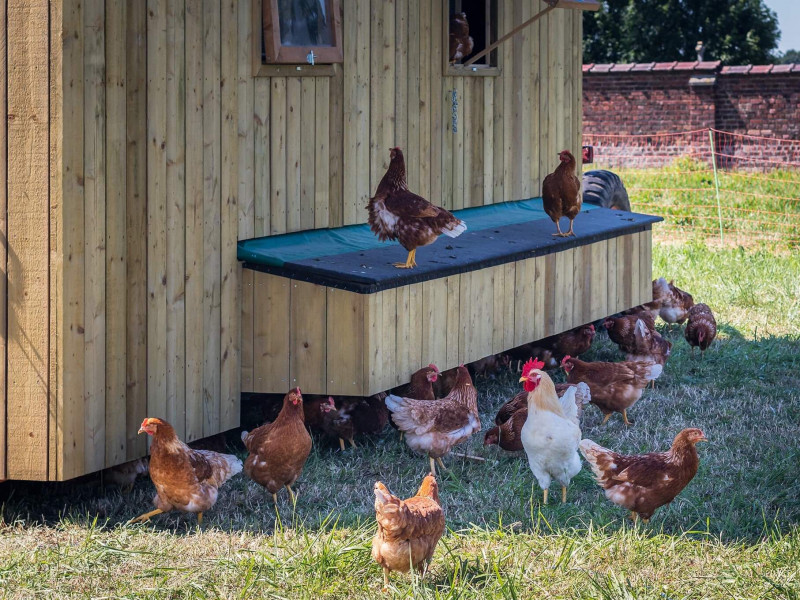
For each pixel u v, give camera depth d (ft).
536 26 34.30
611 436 25.71
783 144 84.99
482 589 16.43
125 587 16.63
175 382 21.56
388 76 27.99
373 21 27.20
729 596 16.34
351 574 17.01
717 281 45.16
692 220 62.44
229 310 23.04
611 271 32.78
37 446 18.88
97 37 18.89
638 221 33.71
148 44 20.18
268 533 19.30
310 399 24.54
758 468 22.95
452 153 30.86
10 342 18.76
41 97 18.16
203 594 16.07
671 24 114.83
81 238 18.84
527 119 34.30
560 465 20.75
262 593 16.39
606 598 15.76
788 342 35.37
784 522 19.88
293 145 24.89
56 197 18.28
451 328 25.62
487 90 32.14
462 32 30.71
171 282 21.25
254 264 23.17
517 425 23.67
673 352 34.50
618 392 26.32
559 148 36.29
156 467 18.93
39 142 18.24
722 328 37.81
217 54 22.13
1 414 18.94
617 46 118.01
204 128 21.89
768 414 27.55
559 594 16.47
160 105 20.59
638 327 31.14
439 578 17.06
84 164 18.79
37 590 16.47
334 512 20.48
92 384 19.39
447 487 22.17
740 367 32.48
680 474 19.30
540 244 28.37
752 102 85.92
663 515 20.26
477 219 31.48
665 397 29.45
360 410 24.71
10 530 19.24
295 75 24.40
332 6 25.07
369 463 23.77
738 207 65.87
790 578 16.76
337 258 24.04
